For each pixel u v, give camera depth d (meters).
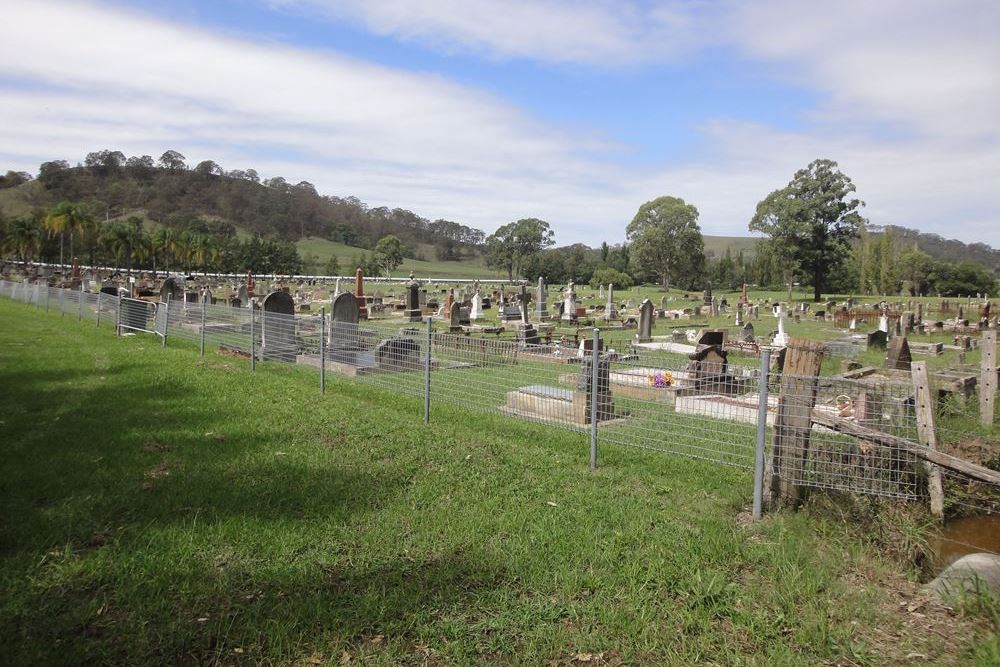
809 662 3.37
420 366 11.79
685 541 4.83
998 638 3.53
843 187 64.75
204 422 8.12
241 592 3.89
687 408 10.30
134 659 3.19
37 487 5.54
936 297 76.31
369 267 111.69
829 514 5.37
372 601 3.79
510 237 113.69
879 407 7.24
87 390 9.92
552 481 6.29
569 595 3.96
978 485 5.88
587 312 40.72
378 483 5.98
